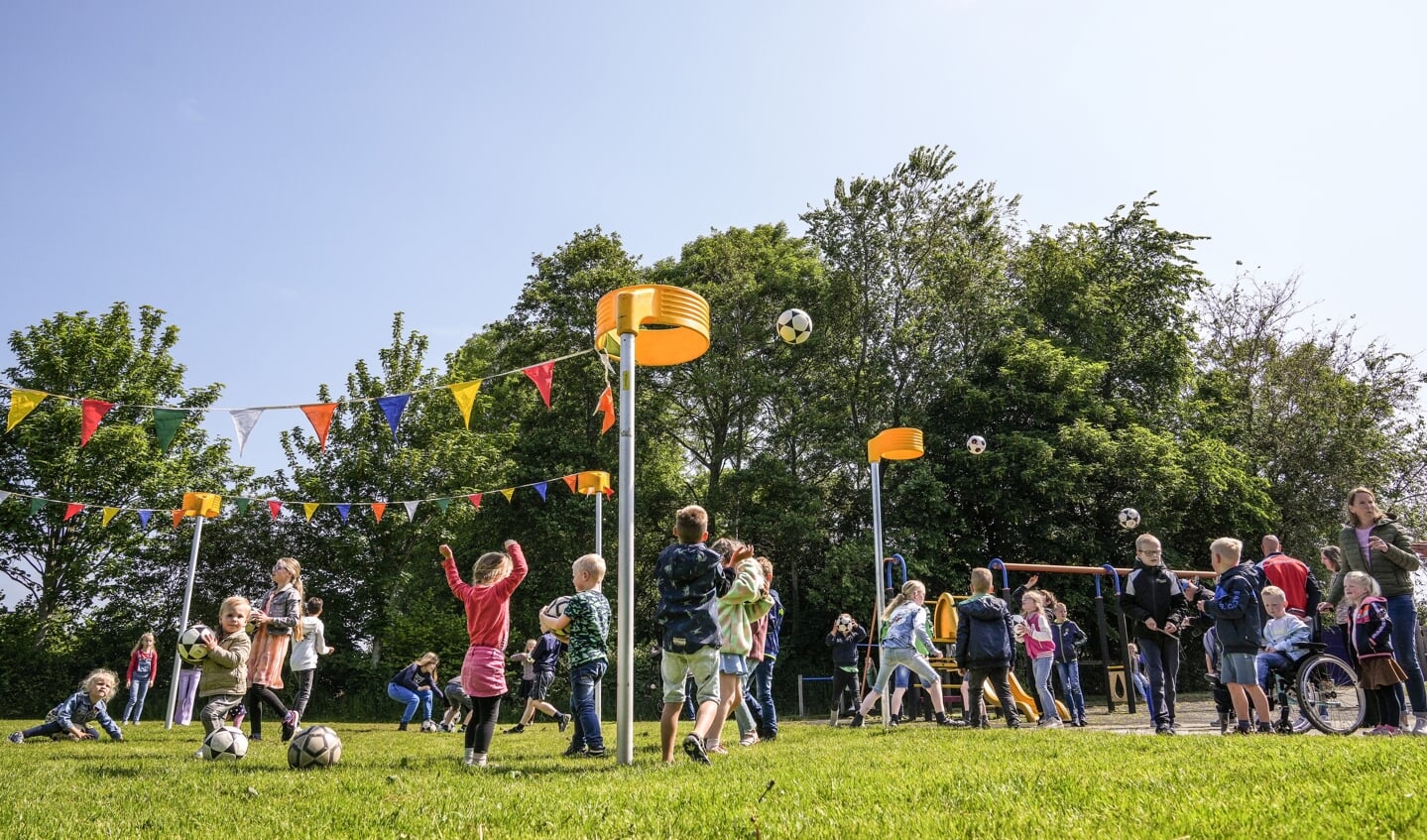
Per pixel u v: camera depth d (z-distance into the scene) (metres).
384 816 3.39
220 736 6.14
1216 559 6.95
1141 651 7.16
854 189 27.22
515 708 23.30
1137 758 4.57
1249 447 26.98
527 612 24.78
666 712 5.21
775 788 3.75
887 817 2.99
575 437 26.17
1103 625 14.52
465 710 11.96
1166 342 26.80
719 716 5.82
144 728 11.36
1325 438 26.44
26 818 3.55
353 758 6.30
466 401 8.18
